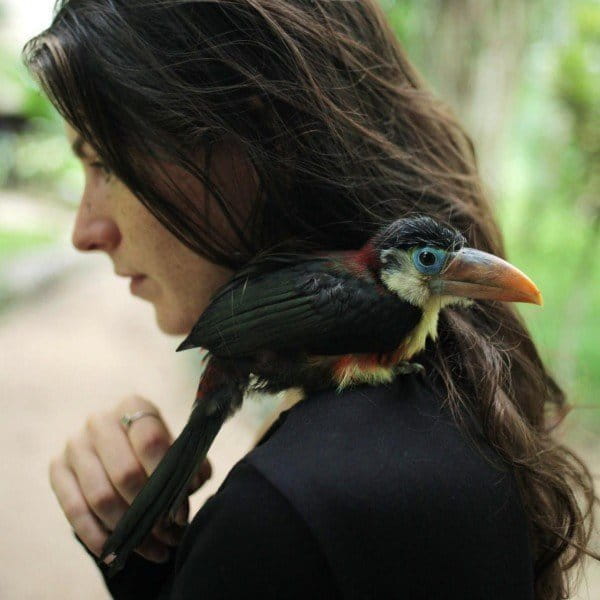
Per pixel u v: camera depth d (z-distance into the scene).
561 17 6.82
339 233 1.62
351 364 1.45
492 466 1.29
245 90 1.49
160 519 1.46
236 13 1.48
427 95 1.97
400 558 1.14
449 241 1.53
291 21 1.52
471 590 1.19
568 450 1.71
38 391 8.46
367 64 1.69
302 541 1.12
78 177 24.80
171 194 1.56
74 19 1.51
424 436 1.27
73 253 16.62
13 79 21.83
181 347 1.55
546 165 9.95
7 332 10.88
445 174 1.83
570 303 8.27
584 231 8.70
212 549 1.17
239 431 6.53
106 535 1.59
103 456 1.61
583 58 7.38
